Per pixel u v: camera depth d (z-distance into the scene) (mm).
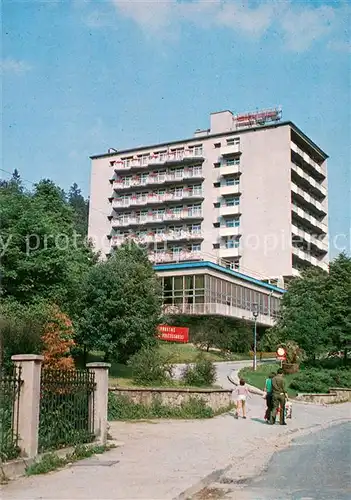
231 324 56406
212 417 21391
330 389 33094
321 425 21281
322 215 84250
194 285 54781
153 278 30844
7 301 22828
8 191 28328
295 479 10547
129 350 28266
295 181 76750
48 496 8375
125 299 27938
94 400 13227
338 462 12633
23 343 17734
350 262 46844
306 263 76750
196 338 47906
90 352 33938
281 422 20297
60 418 11930
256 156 73750
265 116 76875
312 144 79438
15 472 9867
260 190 72750
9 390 10320
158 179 78438
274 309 64688
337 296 44000
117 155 83125
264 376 35875
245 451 13859
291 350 40250
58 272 25250
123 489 8945
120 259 31328
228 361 44188
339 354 45625
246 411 23797
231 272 57844
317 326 42812
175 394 21391
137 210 80562
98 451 12602
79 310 28078
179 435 16500
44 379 11453
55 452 11258
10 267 23656
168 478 9961
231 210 73250
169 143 79875
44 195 34438
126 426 18188
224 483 10219
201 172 76438
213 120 78562
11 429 10242
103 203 82750
